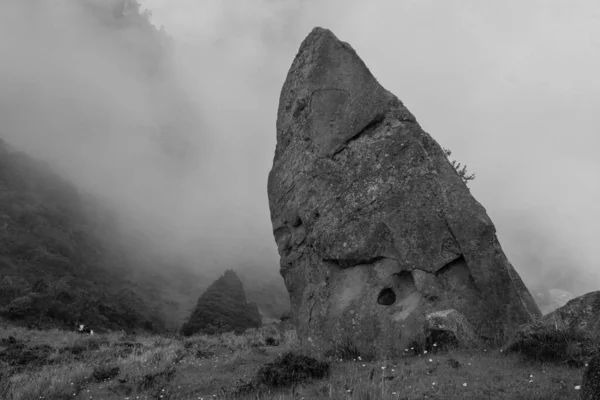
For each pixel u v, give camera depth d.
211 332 53.09
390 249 13.06
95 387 11.72
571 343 9.18
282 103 17.12
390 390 8.20
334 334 12.91
